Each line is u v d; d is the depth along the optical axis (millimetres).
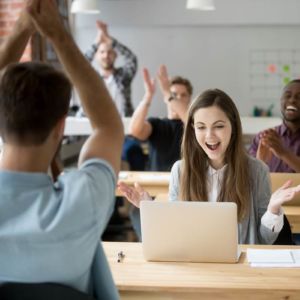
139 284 1866
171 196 2604
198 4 5359
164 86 4344
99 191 1089
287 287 1828
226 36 7707
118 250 2230
